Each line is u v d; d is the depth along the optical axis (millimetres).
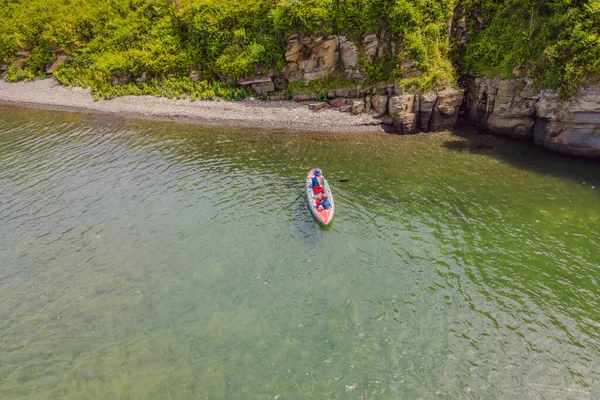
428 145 28406
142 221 19672
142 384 11766
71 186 23141
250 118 33469
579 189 21938
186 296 15086
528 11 26922
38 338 13344
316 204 19703
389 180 23625
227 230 18891
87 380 11914
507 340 13078
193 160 26719
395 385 11656
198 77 37469
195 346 13008
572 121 24781
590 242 17719
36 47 43469
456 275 15992
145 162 26438
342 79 33125
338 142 29375
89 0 45094
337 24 31359
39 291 15359
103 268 16578
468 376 11914
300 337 13305
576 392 11391
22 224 19531
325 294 15125
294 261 16859
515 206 20609
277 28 32938
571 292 15008
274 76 34969
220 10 35656
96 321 14000
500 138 28906
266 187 22828
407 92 29797
